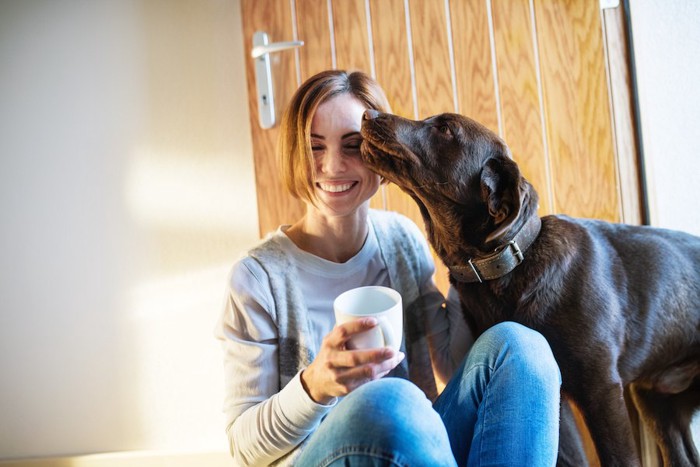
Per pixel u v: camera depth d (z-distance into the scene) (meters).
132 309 2.18
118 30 2.11
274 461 1.21
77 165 2.16
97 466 2.19
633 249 1.46
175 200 2.13
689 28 1.86
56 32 2.13
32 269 2.20
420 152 1.32
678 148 1.90
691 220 1.92
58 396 2.23
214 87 2.10
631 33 1.86
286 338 1.27
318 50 1.93
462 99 1.89
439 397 1.23
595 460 1.84
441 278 1.96
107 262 2.18
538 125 1.87
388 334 0.96
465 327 1.51
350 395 0.93
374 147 1.26
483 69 1.87
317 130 1.26
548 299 1.33
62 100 2.14
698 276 1.48
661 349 1.46
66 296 2.20
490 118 1.88
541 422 1.05
